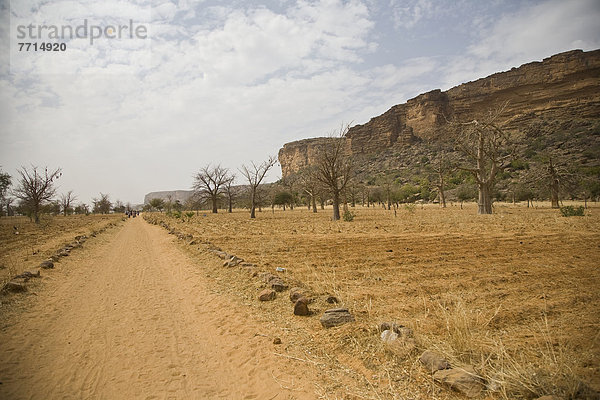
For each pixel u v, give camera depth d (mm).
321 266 9500
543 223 20703
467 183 83375
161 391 3395
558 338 3988
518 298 5848
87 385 3508
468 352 3676
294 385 3443
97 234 22531
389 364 3652
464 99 144125
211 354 4242
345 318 4906
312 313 5520
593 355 3459
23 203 47188
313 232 20141
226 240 16656
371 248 12688
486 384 3105
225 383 3549
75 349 4391
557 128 100500
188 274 9102
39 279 8375
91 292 7332
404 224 23531
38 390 3395
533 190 64062
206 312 5879
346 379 3500
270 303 6211
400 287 6906
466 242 13375
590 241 12641
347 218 30812
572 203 60281
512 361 3354
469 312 4910
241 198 99250
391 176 114125
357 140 168125
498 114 37500
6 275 8648
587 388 2756
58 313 5867
